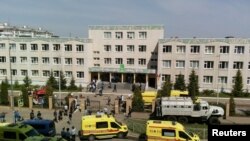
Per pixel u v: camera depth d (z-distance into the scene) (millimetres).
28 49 69062
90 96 55781
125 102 42344
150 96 44094
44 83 69188
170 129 24703
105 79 69875
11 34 128625
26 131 24453
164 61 62656
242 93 56500
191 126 34062
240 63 58688
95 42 70375
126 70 66688
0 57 70438
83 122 27750
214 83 60156
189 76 59375
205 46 59812
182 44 60938
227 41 58500
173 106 35781
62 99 48375
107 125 28078
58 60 68125
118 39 69062
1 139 24672
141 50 68062
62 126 33219
